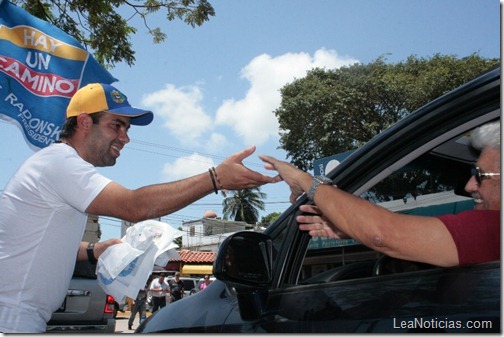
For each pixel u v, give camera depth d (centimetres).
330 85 2494
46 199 205
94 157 230
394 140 165
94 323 662
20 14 497
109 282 230
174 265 3541
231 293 199
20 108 490
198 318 199
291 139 2514
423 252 137
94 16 900
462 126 154
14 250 206
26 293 207
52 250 209
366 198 179
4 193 212
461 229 137
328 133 2414
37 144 500
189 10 928
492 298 119
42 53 505
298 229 189
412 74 2423
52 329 638
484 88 146
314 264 186
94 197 200
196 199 197
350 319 144
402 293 140
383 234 142
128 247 230
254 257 176
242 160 193
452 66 2288
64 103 511
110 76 533
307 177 169
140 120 253
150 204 195
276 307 172
